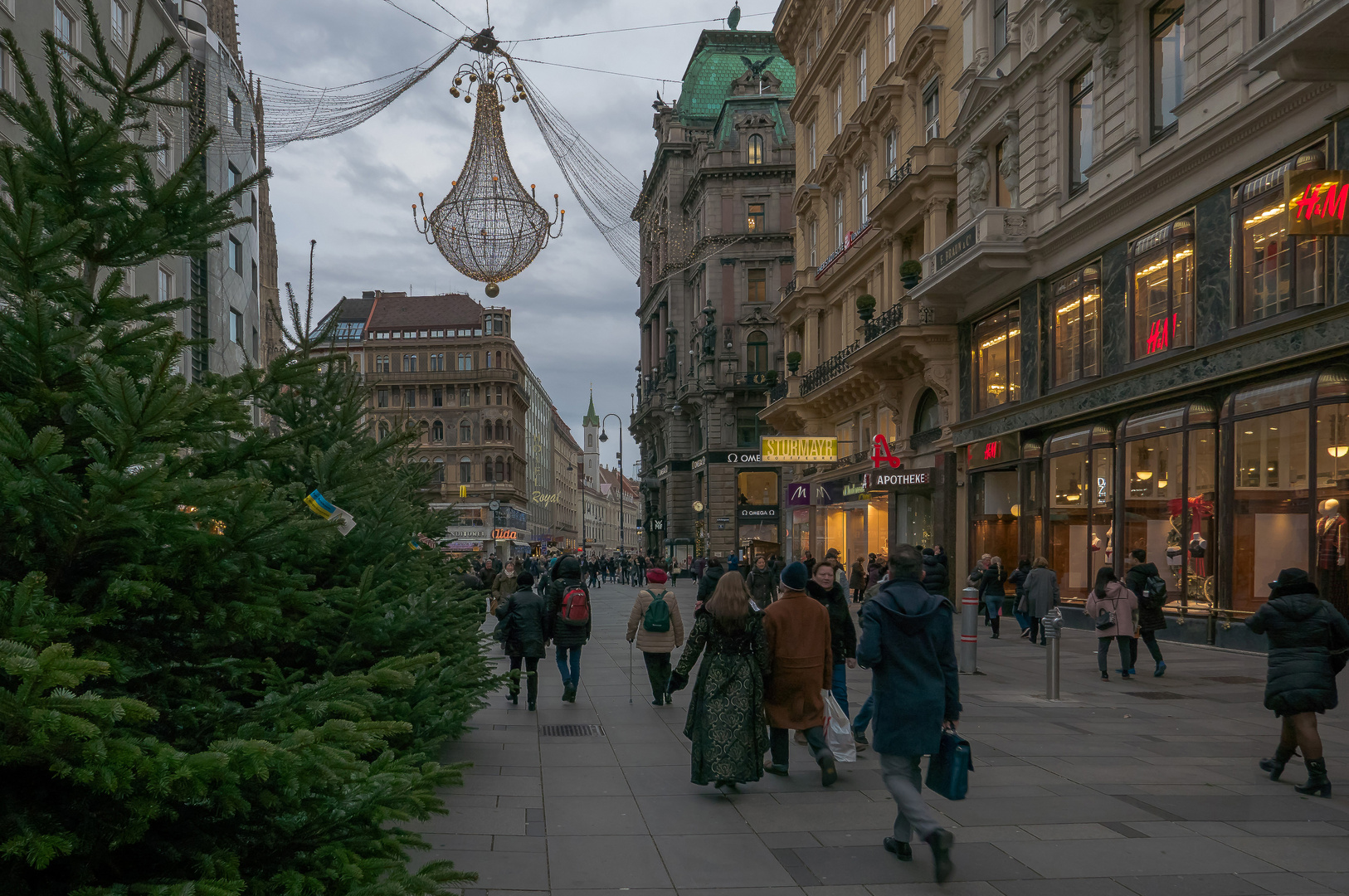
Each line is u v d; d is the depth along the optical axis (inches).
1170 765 298.5
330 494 228.7
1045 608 682.2
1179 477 669.9
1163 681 489.1
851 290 1310.3
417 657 157.4
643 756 315.3
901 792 198.5
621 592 1768.0
